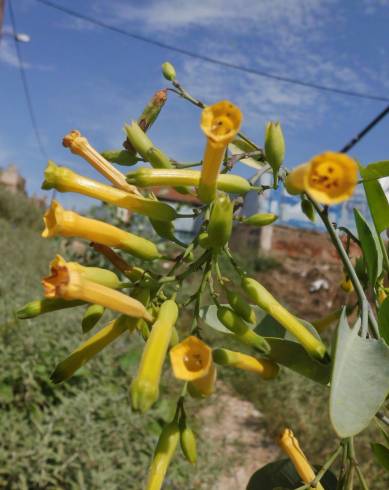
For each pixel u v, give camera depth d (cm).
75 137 17
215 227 14
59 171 15
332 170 10
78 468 42
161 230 16
